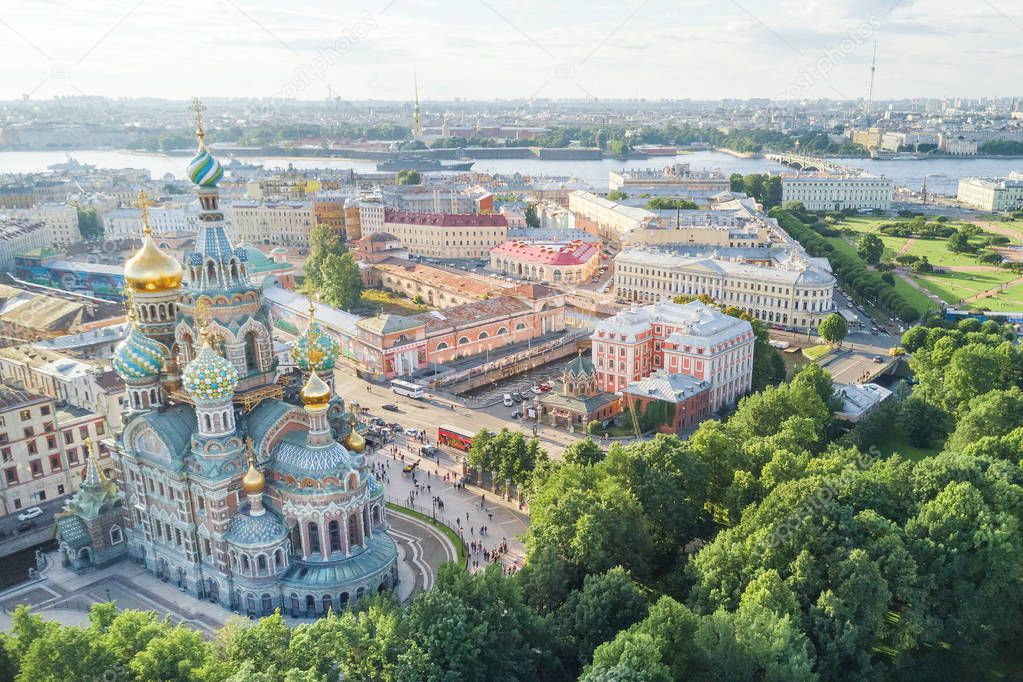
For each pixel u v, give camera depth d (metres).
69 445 184.12
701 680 108.94
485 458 178.75
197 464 132.12
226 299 136.38
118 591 142.62
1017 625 131.62
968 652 127.25
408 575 146.88
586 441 168.50
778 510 130.88
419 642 105.38
